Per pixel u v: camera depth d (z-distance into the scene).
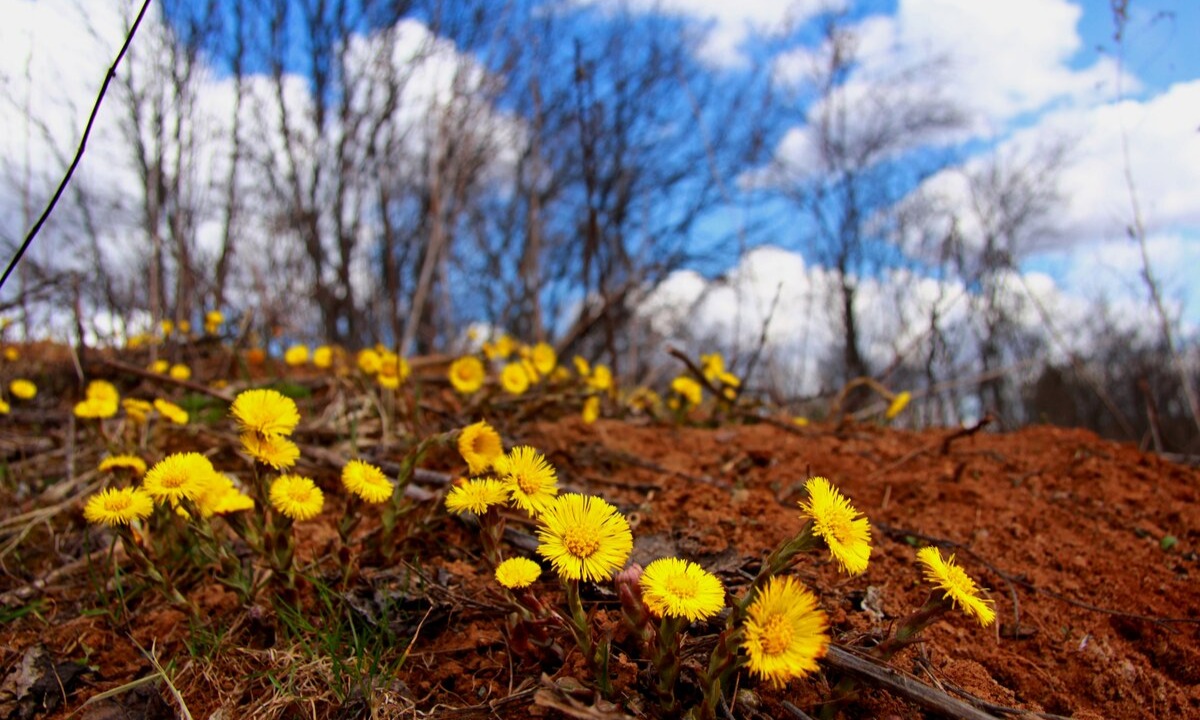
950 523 0.47
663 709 0.28
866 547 0.27
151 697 0.32
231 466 0.58
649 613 0.28
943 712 0.27
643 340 1.91
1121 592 0.40
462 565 0.41
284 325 1.09
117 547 0.47
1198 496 0.51
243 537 0.37
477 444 0.38
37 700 0.33
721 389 0.81
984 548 0.44
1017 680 0.33
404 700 0.31
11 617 0.39
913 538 0.45
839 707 0.29
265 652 0.34
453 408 0.71
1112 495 0.51
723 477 0.55
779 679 0.24
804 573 0.39
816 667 0.23
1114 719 0.32
